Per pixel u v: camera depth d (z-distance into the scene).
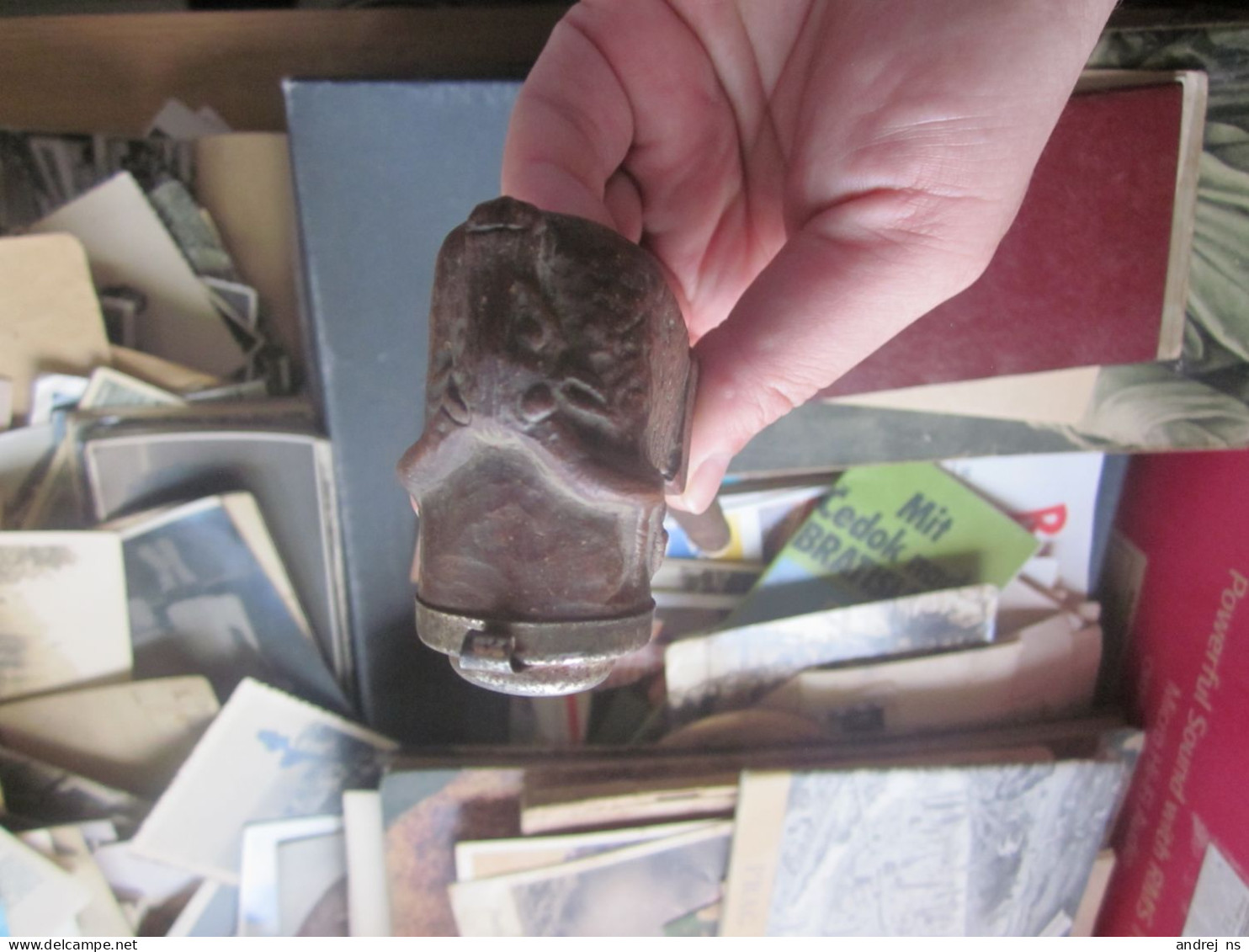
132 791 1.15
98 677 1.14
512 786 1.11
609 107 0.76
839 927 1.14
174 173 1.21
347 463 1.12
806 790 1.08
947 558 1.18
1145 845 1.13
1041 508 1.20
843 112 0.65
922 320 0.99
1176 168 0.94
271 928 1.18
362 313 1.06
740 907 1.12
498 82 0.98
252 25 1.19
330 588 1.19
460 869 1.11
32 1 1.30
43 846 1.08
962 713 1.16
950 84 0.61
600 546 0.51
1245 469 1.01
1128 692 1.20
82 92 1.22
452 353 0.49
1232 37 0.91
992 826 1.11
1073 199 0.94
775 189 0.87
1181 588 1.11
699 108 0.81
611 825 1.10
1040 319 0.99
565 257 0.49
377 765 1.19
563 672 0.51
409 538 1.15
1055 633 1.16
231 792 1.15
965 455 1.08
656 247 0.87
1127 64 0.92
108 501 1.13
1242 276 0.97
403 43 1.18
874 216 0.65
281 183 1.22
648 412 0.51
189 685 1.15
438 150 1.00
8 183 1.18
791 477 1.21
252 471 1.15
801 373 0.67
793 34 0.77
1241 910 0.96
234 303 1.21
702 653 1.15
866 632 1.15
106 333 1.16
